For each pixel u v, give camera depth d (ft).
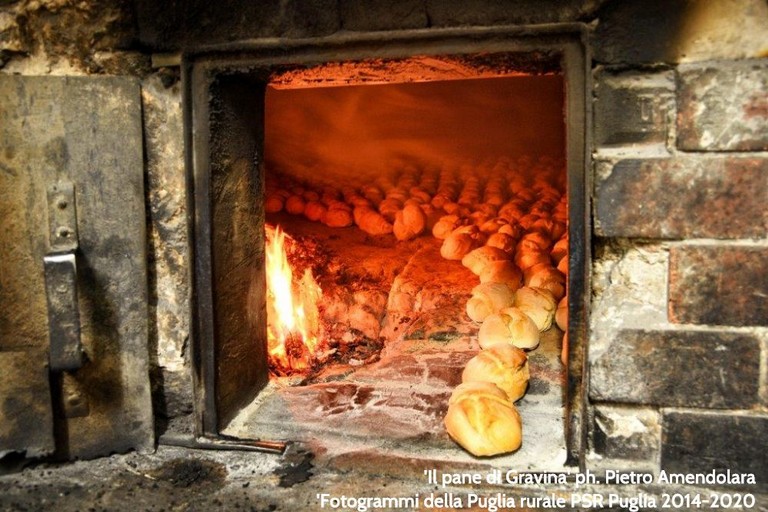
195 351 6.44
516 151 20.40
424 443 6.41
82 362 6.04
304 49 5.89
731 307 5.40
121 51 6.12
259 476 6.08
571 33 5.40
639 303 5.58
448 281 10.62
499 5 5.48
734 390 5.50
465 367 7.52
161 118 6.23
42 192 6.01
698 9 5.13
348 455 6.26
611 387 5.71
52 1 5.91
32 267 6.08
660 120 5.31
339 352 9.93
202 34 5.97
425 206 14.14
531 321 8.34
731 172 5.24
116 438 6.44
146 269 6.33
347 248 12.84
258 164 7.40
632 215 5.43
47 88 5.90
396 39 5.70
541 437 6.42
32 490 5.95
